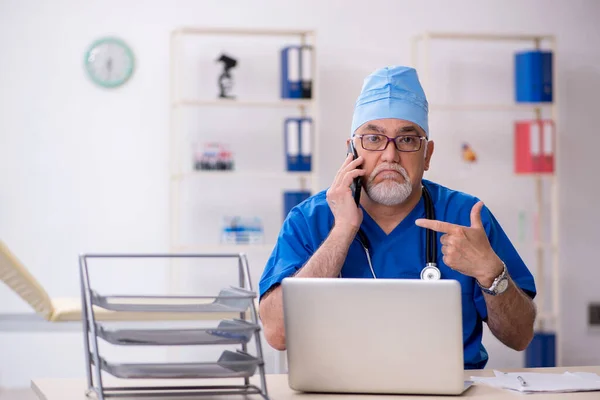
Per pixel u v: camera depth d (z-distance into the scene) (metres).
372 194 1.96
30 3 4.50
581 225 4.96
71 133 4.54
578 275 4.95
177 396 1.47
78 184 4.55
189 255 1.50
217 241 4.68
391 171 1.95
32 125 4.51
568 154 4.95
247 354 1.46
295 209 2.12
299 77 4.44
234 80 4.68
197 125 4.66
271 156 4.73
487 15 4.88
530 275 2.07
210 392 1.47
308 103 4.45
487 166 4.89
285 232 2.06
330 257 1.90
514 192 4.91
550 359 4.60
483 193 4.89
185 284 4.63
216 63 4.68
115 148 4.58
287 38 4.73
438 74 4.86
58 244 4.54
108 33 4.57
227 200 4.70
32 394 4.40
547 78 4.57
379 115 1.99
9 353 4.50
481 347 2.05
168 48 4.62
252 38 4.70
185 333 1.37
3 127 4.49
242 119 4.71
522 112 4.92
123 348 4.52
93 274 4.56
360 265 2.02
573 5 4.95
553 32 4.94
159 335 1.36
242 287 1.53
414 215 2.05
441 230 1.74
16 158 4.50
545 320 4.90
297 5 4.73
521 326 1.91
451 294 1.43
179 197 4.64
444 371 1.45
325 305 1.46
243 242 4.50
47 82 4.52
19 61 4.50
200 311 1.43
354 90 4.78
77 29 4.54
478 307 2.00
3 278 2.73
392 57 4.81
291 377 1.49
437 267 1.99
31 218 4.52
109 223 4.58
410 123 1.99
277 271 1.96
